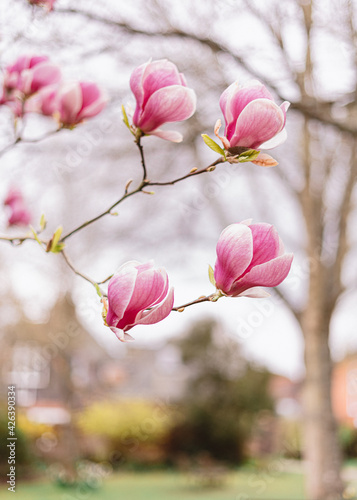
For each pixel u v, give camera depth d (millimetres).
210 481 13891
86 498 11883
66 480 12773
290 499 12078
